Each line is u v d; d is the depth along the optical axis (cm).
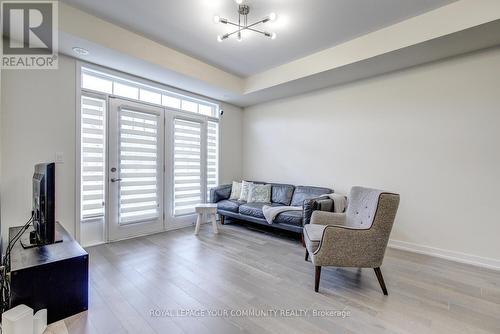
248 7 238
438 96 293
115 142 329
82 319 164
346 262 203
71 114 291
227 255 281
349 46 302
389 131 330
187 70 345
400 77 321
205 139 448
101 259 265
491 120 263
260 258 274
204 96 443
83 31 249
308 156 418
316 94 407
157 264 253
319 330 156
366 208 239
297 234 367
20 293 153
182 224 409
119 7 242
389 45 269
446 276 236
